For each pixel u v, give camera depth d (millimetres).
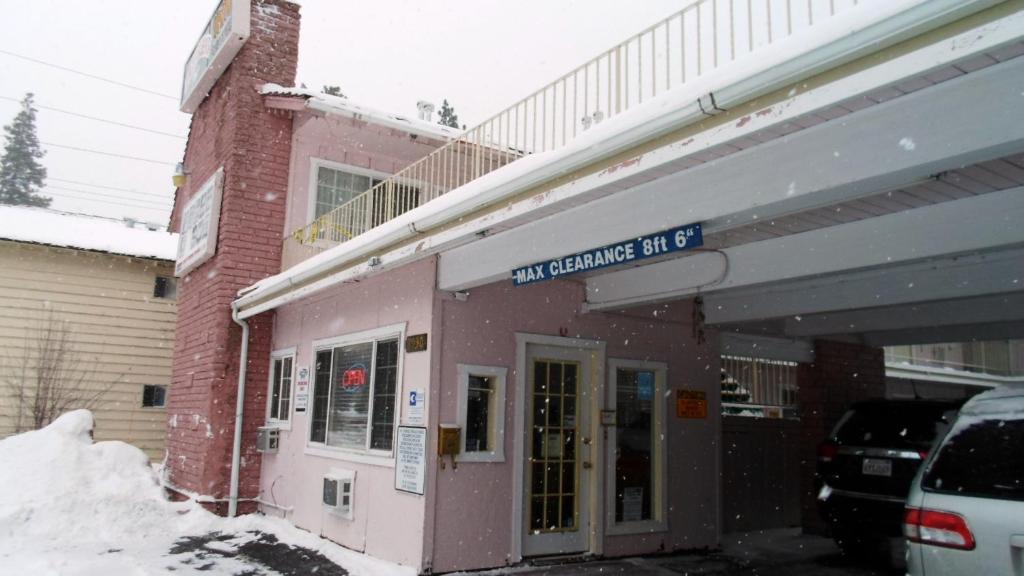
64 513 9297
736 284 6684
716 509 9047
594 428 8203
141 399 16938
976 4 2791
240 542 8930
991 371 17562
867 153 3775
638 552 8281
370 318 8555
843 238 5859
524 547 7578
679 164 4391
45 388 15852
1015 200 4863
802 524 10086
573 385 8273
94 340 16609
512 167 5316
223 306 11141
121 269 17109
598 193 4668
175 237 18812
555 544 7785
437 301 7395
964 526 3746
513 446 7609
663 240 4961
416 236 6434
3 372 15773
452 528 7117
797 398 10727
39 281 16312
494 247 6684
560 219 5918
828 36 3215
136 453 11383
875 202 5199
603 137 4344
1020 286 5992
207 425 10875
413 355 7574
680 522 8688
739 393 10258
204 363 11383
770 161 4281
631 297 7766
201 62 13070
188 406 11859
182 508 10430
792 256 6215
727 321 8734
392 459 7641
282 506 10180
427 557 6938
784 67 3375
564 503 7977
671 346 8992
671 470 8742
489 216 5453
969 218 5090
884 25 3027
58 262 16516
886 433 7316
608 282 8070
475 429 7473
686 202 4812
